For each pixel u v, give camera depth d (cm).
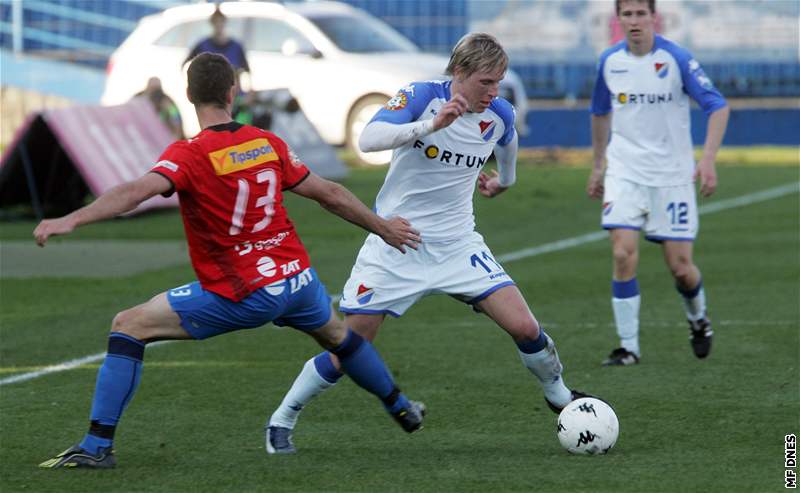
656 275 3975
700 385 2466
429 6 10625
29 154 5597
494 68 1978
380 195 2105
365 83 7412
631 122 2728
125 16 10500
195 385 2519
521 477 1816
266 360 2766
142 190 1744
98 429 1873
